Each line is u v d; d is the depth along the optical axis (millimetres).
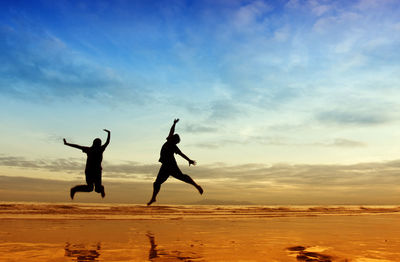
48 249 5129
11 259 4301
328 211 21484
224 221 11781
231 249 5457
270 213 17781
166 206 19766
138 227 8922
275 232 8242
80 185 7277
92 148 7539
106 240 6301
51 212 13164
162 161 7426
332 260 4543
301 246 5844
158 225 9656
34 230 7605
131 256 4738
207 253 5059
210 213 16844
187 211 17375
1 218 10398
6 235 6602
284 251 5289
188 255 4875
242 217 14430
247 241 6445
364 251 5359
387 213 21219
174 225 9773
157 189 7441
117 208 16562
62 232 7391
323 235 7664
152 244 5914
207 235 7402
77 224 9375
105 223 9852
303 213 18891
